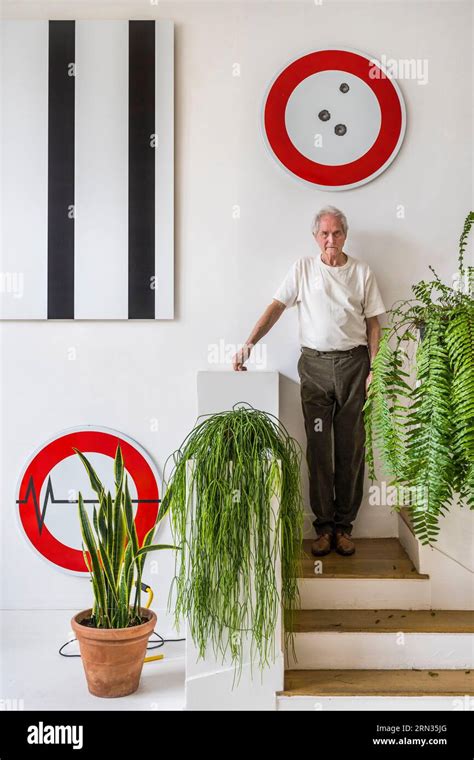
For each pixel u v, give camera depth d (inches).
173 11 130.1
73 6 130.2
